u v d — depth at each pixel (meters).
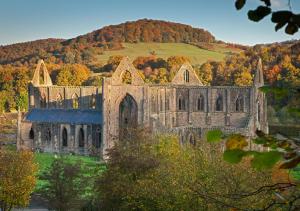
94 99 171.00
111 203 67.19
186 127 153.25
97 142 147.38
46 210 86.25
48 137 156.12
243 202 45.12
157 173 60.53
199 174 53.41
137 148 75.31
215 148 64.88
